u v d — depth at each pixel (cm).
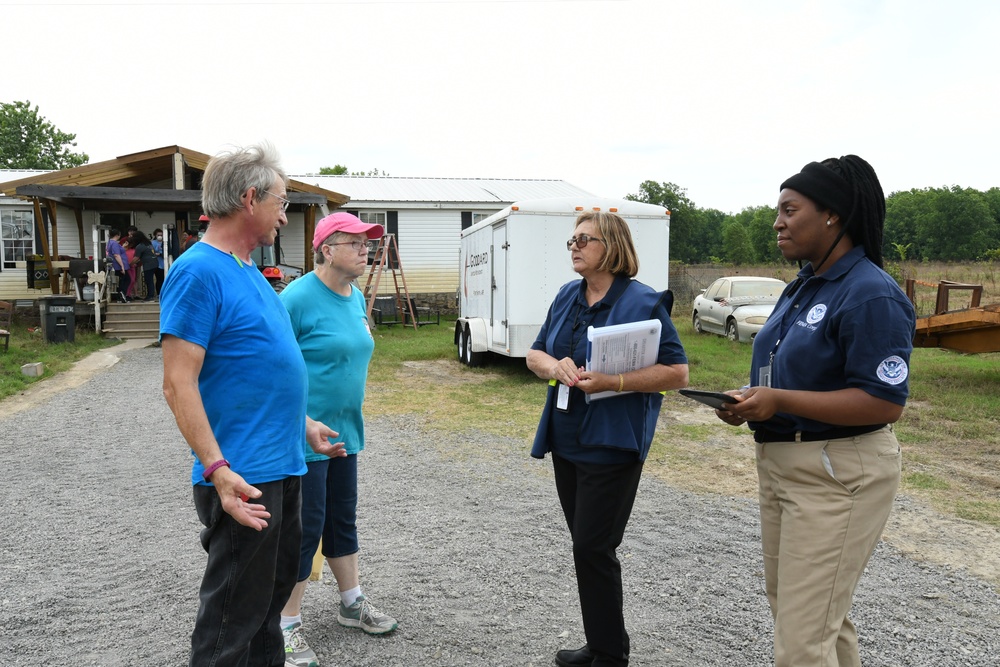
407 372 1235
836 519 211
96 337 1619
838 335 210
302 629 332
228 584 224
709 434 754
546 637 328
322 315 304
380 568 408
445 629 335
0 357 1252
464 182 2706
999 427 768
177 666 301
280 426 233
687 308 2378
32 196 1595
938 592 376
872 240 218
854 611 353
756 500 539
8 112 5806
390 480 594
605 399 273
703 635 331
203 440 214
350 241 306
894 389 201
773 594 242
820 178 219
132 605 359
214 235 234
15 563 416
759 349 241
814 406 207
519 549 437
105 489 572
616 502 277
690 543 448
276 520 231
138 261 1786
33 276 1842
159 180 1956
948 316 970
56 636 326
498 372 1227
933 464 634
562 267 1066
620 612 283
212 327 220
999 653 313
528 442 730
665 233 1082
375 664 304
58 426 812
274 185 234
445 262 2341
